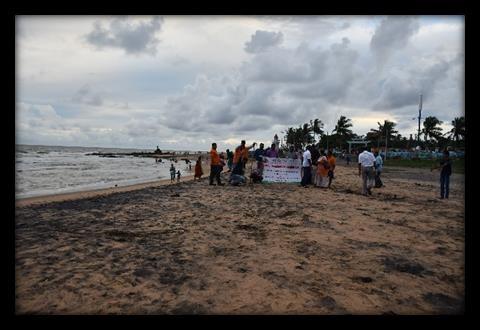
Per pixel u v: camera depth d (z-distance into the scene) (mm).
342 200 12734
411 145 98688
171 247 6340
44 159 87500
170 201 12211
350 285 4691
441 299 4320
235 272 5090
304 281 4785
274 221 8672
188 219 8883
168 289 4465
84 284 4570
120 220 8742
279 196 13562
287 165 19375
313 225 8227
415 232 7789
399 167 46688
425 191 17219
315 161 18844
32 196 19203
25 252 5871
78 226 8008
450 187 19875
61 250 6043
